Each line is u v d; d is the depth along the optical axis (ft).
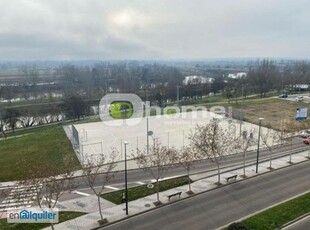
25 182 97.35
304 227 90.33
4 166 150.20
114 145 178.50
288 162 148.87
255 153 165.17
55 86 536.83
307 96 383.04
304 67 630.74
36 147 182.39
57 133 217.15
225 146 149.59
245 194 113.50
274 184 122.52
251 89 423.64
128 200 109.60
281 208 100.99
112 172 135.44
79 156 158.10
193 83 449.48
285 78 470.80
